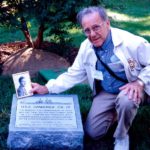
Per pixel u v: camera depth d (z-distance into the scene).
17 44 3.78
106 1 3.38
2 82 2.96
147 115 2.50
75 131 2.07
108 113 2.27
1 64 3.29
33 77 3.09
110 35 2.09
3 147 2.19
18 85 2.30
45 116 2.16
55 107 2.23
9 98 2.71
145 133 2.34
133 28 4.59
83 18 1.99
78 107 2.25
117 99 2.08
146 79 2.06
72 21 3.20
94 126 2.25
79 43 3.89
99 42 2.05
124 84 2.18
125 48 2.06
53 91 2.31
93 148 2.24
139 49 2.07
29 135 2.04
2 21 3.12
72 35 4.14
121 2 5.28
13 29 3.25
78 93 2.80
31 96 2.29
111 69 2.12
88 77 2.27
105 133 2.29
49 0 3.02
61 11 3.00
